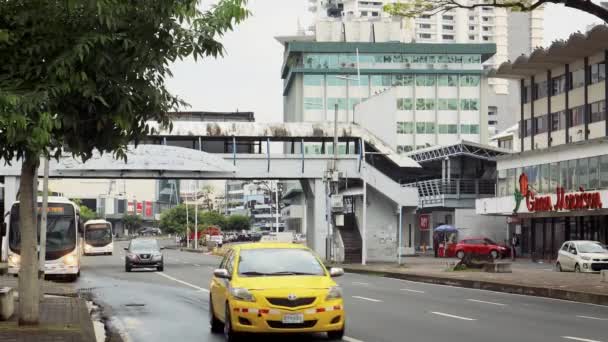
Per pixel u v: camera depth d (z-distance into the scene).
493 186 72.00
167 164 48.16
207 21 12.28
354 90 120.06
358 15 168.38
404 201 54.81
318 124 54.00
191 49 12.27
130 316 19.31
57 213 34.06
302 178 52.56
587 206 52.75
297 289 13.41
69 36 11.51
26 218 14.55
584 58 60.66
